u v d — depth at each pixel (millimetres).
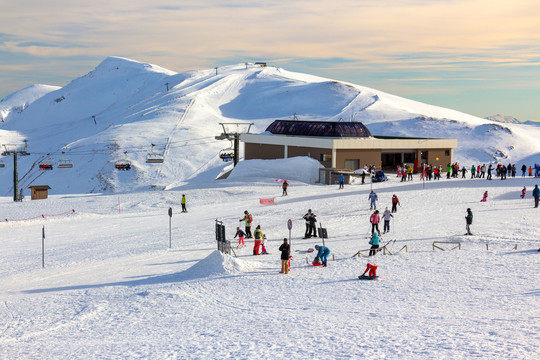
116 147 168250
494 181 63812
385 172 81312
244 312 17625
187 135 181750
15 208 61875
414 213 41562
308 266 25609
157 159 122375
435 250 27641
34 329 17156
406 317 15383
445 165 85875
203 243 34969
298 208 47031
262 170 76125
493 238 30062
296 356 11945
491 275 21094
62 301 21250
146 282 24516
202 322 16516
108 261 30875
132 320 17547
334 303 18109
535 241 28906
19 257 34656
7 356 13727
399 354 11570
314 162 75062
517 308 15695
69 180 152875
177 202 58625
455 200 47594
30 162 175125
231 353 12531
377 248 27328
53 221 50281
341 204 47469
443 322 14438
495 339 12320
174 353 12867
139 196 65062
